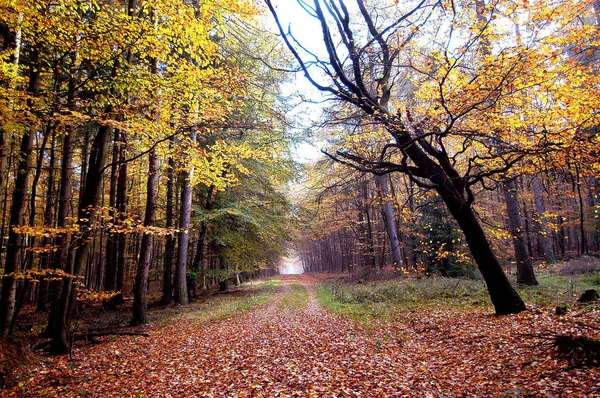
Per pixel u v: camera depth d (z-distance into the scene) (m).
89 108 9.31
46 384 6.67
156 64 10.46
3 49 7.52
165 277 18.88
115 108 8.62
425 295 14.66
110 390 6.33
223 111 10.19
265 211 21.56
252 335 10.33
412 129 7.95
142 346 9.49
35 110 7.27
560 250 27.69
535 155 6.80
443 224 18.55
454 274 18.52
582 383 4.56
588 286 11.67
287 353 8.21
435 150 8.98
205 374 6.99
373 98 7.88
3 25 7.06
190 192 17.91
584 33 6.57
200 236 21.06
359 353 7.74
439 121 7.46
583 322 6.96
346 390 5.68
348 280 24.47
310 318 13.03
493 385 5.16
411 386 5.59
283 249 26.58
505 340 7.01
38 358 7.91
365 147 9.90
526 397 4.51
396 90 10.93
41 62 8.23
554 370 5.14
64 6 6.98
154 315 14.91
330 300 17.56
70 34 7.16
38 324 13.65
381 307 13.59
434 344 7.88
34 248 7.69
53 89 9.31
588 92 6.81
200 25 7.95
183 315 14.29
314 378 6.36
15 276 7.64
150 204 13.49
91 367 7.73
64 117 7.42
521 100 7.53
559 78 7.15
